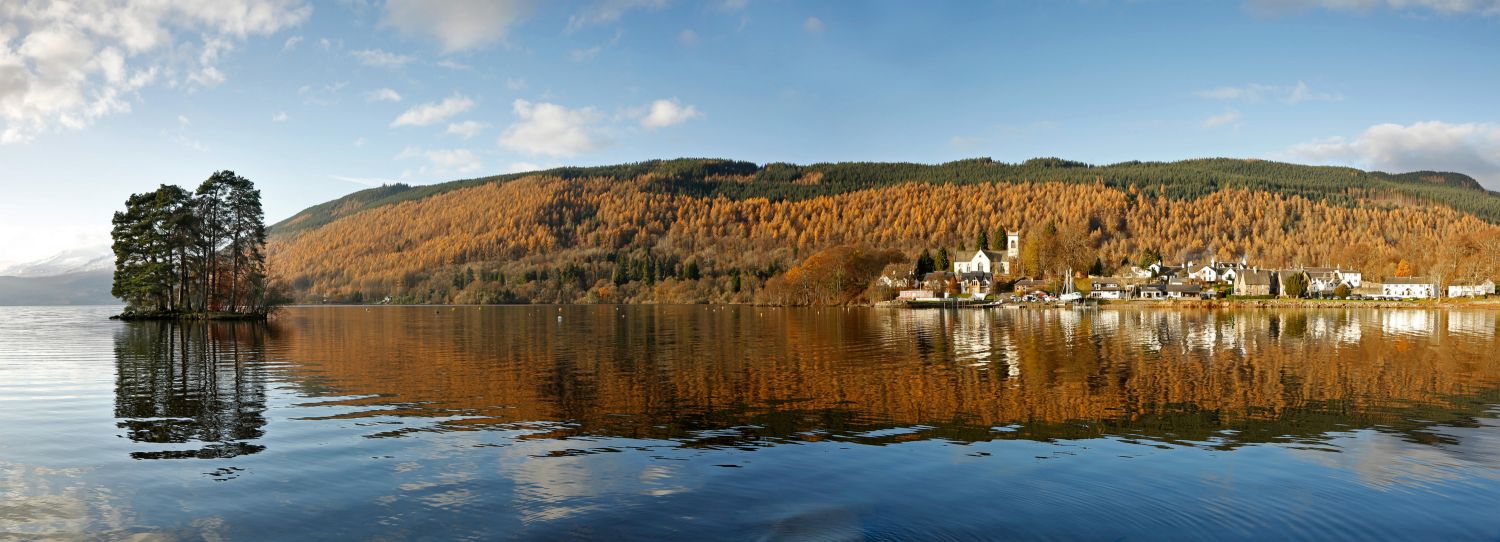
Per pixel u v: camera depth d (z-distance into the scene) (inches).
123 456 917.2
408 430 1074.1
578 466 871.7
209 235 4158.5
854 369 1818.4
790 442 992.2
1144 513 700.0
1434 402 1301.7
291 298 4665.4
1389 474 829.8
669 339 2866.6
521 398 1368.1
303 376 1683.1
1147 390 1460.4
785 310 6678.2
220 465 875.4
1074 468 852.6
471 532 657.6
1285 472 836.6
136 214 4126.5
